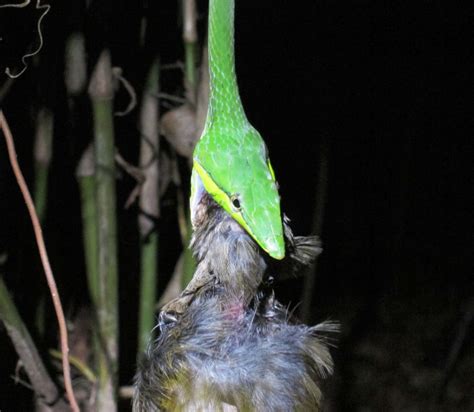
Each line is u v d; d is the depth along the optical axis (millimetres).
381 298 1710
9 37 640
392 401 1347
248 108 1663
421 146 1946
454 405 1343
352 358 1469
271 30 1474
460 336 1357
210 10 467
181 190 721
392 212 1938
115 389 632
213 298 448
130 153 771
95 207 623
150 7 666
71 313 781
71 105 619
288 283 1227
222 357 443
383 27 1688
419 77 1756
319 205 986
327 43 1491
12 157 517
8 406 714
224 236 436
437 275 1797
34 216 519
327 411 1299
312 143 1790
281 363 445
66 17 609
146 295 661
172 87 725
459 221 1971
